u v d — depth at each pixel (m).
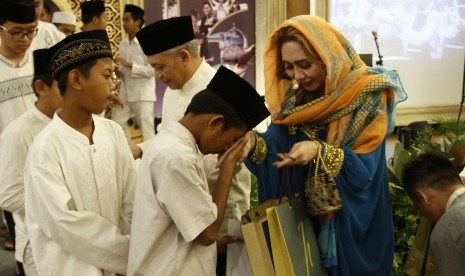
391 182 2.73
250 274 1.75
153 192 1.56
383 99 1.76
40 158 1.66
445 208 1.83
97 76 1.71
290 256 1.63
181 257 1.60
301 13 6.59
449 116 7.29
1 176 1.97
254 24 6.57
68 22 4.81
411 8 7.01
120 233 1.75
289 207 1.68
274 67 1.89
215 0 6.41
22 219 1.99
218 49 6.53
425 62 7.18
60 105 2.00
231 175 1.67
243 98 1.60
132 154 2.04
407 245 2.68
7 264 3.39
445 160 1.89
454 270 1.72
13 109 2.83
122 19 6.02
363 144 1.77
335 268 1.78
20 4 2.58
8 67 2.83
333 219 1.76
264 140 1.83
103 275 1.73
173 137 1.59
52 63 1.72
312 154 1.68
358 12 6.83
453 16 7.17
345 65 1.74
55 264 1.68
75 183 1.71
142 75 5.58
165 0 6.29
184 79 2.19
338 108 1.75
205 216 1.55
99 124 1.83
